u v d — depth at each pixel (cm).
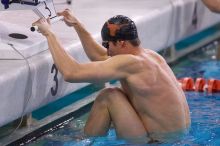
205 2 1484
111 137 1058
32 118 1235
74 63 1000
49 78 1176
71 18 1108
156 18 1530
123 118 1021
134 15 1497
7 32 1209
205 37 1895
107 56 1106
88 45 1116
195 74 1563
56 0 1669
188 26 1695
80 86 1288
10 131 1170
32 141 1159
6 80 1070
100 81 1001
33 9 1075
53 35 1030
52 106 1307
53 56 1010
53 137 1160
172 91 1037
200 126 1102
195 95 1322
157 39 1555
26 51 1172
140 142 1025
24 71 1112
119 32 1003
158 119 1029
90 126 1057
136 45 1025
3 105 1073
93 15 1518
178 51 1750
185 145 1017
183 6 1650
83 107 1313
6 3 1095
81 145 1066
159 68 1034
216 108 1217
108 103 1033
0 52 1159
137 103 1034
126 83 1023
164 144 1022
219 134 1066
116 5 1628
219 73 1565
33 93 1142
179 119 1041
